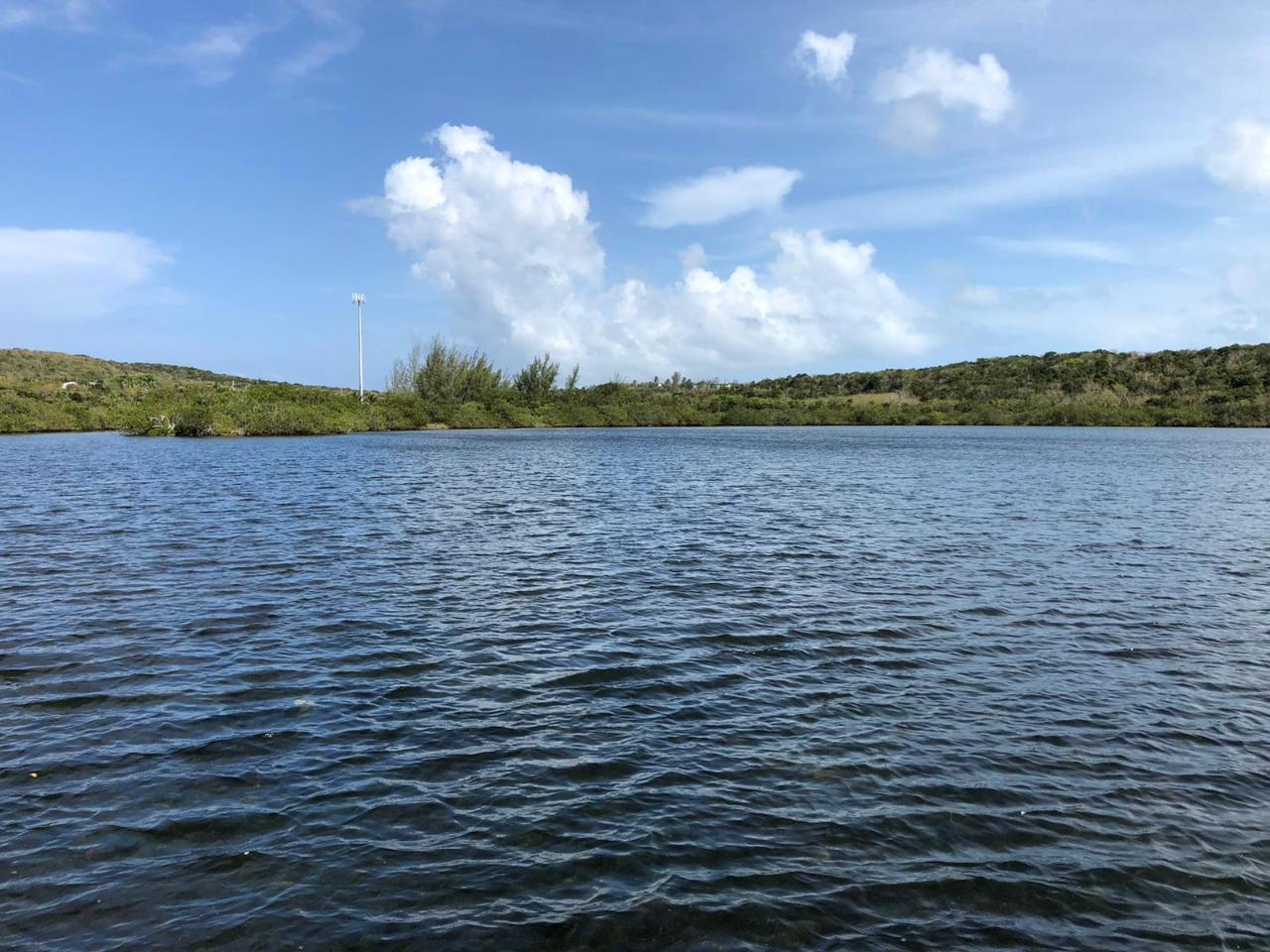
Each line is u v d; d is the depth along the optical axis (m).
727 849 6.96
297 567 18.08
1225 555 20.22
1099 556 20.05
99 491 33.34
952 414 136.50
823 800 7.81
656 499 32.25
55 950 5.59
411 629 13.34
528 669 11.45
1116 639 13.14
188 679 10.86
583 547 21.02
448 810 7.55
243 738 9.05
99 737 9.02
